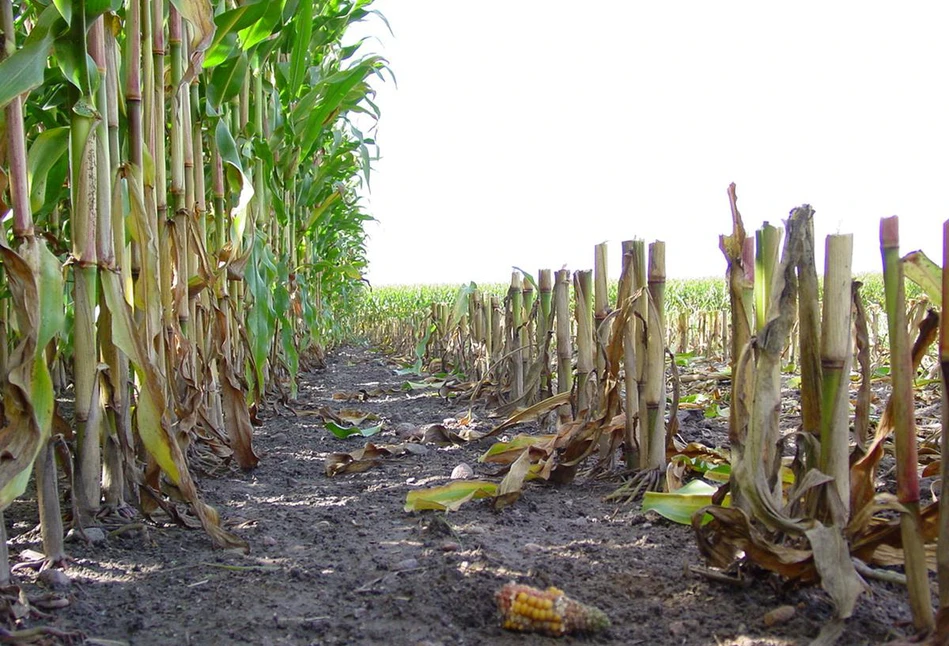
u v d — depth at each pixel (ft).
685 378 20.03
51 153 7.76
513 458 11.57
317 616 6.13
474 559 7.32
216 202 13.65
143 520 8.73
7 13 6.89
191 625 5.99
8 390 5.96
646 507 8.15
